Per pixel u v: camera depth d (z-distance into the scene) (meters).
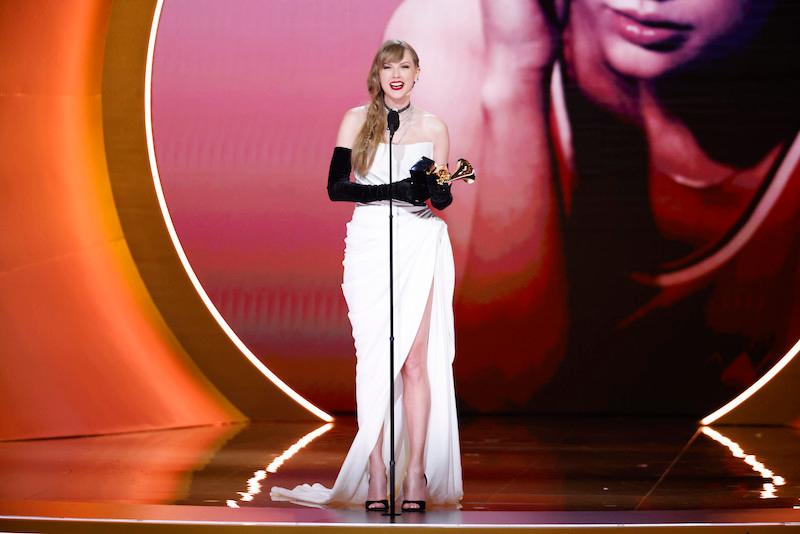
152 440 24.67
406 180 14.50
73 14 26.75
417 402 14.94
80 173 27.78
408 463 14.77
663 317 31.12
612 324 31.23
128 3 28.36
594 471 19.86
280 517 13.50
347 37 31.06
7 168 24.95
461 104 31.17
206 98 31.00
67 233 26.77
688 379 31.11
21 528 13.22
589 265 31.20
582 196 31.19
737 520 13.21
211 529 13.05
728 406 30.05
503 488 17.52
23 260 25.25
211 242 30.91
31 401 24.66
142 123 28.91
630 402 31.30
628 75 30.97
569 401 31.38
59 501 14.76
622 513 13.72
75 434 25.17
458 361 31.44
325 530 12.98
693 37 30.80
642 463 21.11
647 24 30.91
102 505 14.29
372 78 15.11
